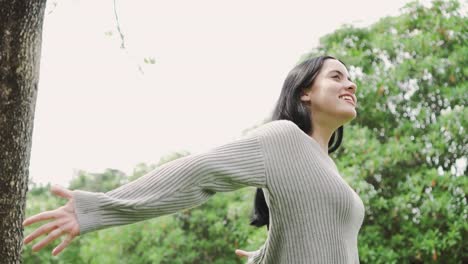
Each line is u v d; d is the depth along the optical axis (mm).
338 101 2449
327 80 2480
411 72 7258
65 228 1795
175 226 8195
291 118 2512
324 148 2516
